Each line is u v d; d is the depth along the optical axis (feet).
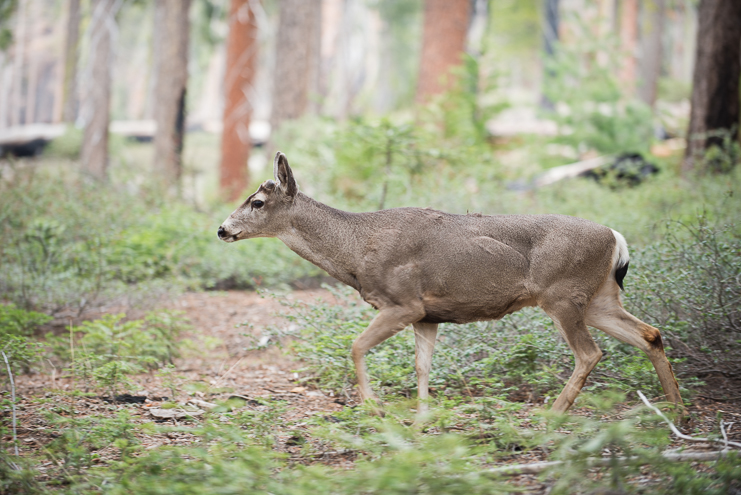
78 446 22.62
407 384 29.22
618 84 99.50
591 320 26.32
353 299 40.98
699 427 24.17
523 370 29.04
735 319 29.50
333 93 213.05
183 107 97.19
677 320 30.48
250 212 27.61
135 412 28.48
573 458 18.83
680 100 164.14
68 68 151.94
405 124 53.57
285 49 95.35
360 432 23.81
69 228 52.01
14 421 23.65
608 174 67.26
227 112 106.83
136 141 168.04
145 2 134.62
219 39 143.43
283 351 37.60
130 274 48.03
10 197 53.98
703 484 17.62
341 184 66.95
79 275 44.78
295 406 29.66
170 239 54.70
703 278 30.53
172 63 95.91
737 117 65.51
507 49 203.62
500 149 103.09
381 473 17.40
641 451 18.86
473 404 24.56
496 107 89.97
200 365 37.60
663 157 96.12
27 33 213.05
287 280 52.16
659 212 47.39
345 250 27.04
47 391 29.53
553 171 78.33
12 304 38.06
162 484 18.53
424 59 93.15
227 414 27.07
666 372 25.21
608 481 18.53
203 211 67.62
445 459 19.19
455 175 60.03
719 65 64.75
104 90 116.98
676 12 204.95
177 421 27.58
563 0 195.52
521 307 26.20
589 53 103.09
